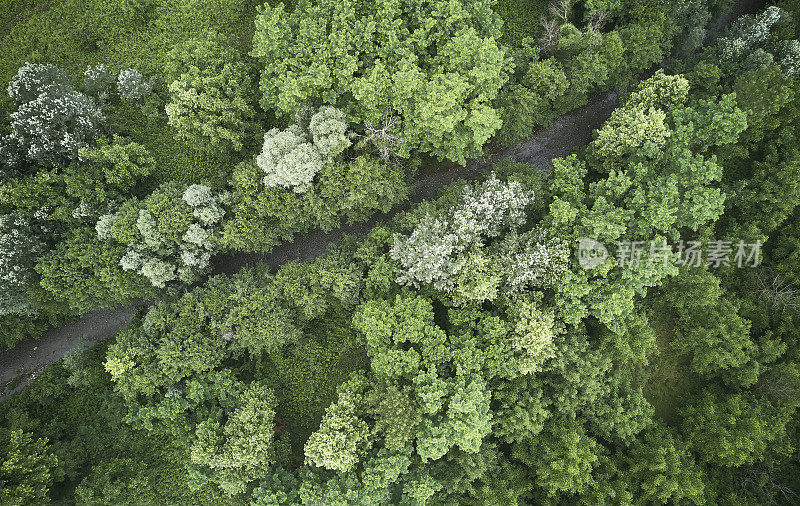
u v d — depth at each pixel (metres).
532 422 35.53
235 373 38.22
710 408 37.25
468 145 39.44
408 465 34.69
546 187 38.41
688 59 40.75
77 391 39.22
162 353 34.84
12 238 34.53
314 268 36.72
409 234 37.75
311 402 39.75
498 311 36.75
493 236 36.81
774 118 38.03
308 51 36.81
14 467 32.75
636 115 36.59
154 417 37.22
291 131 36.56
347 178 35.91
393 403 33.50
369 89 35.50
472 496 36.09
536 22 43.41
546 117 40.94
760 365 38.06
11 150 36.50
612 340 36.53
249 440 34.75
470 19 38.34
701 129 36.81
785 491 36.88
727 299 38.78
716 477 37.97
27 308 37.06
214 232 37.00
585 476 34.72
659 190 35.22
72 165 36.75
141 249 35.69
